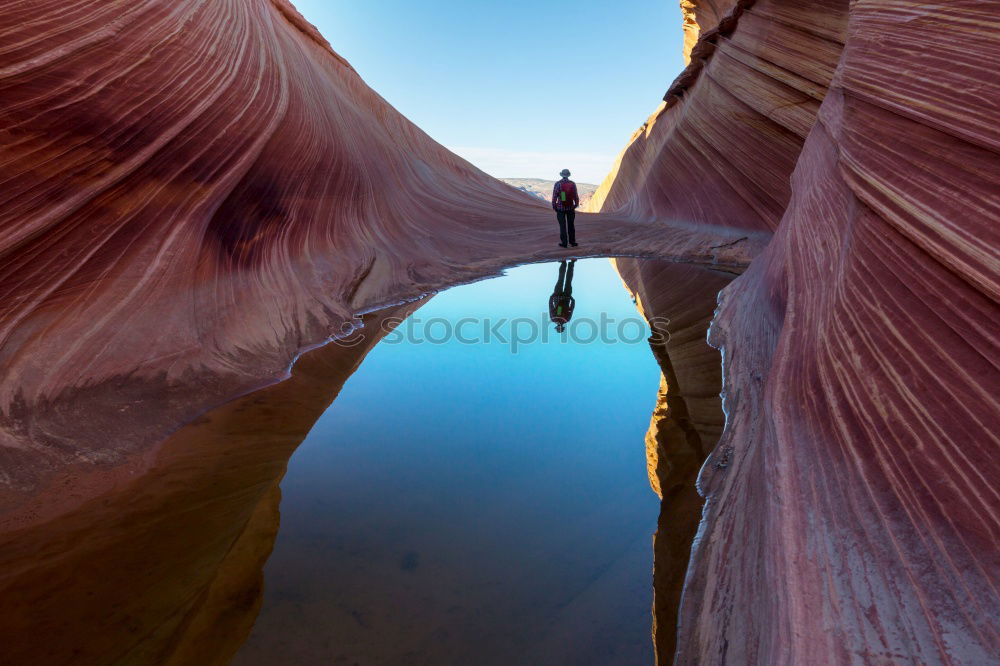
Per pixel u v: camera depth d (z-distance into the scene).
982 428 1.58
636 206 20.09
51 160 3.41
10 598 1.86
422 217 11.90
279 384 4.07
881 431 1.91
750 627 1.58
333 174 8.46
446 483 2.76
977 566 1.37
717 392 3.89
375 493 2.65
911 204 2.34
